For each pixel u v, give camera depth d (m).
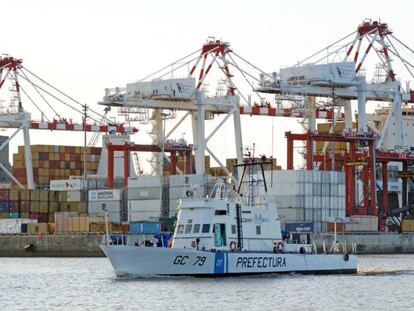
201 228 129.12
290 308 107.81
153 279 128.62
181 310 105.75
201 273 128.12
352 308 108.75
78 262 193.50
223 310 105.88
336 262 143.12
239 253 130.12
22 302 114.38
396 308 109.19
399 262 186.12
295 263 137.12
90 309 107.38
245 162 138.75
